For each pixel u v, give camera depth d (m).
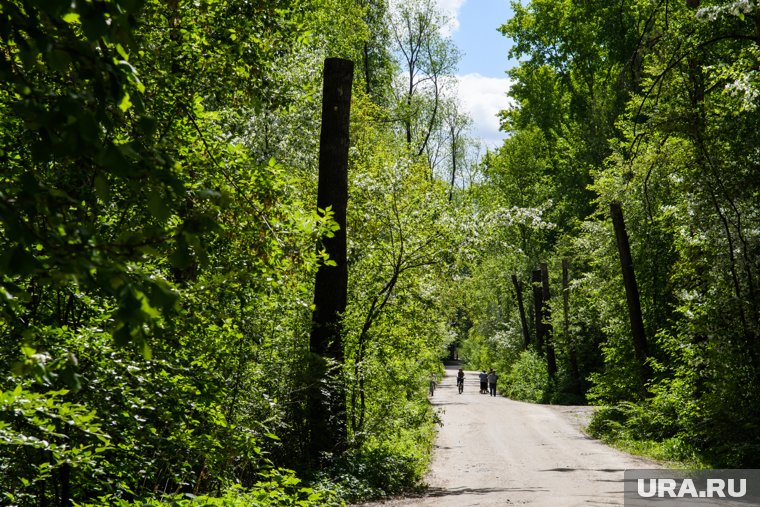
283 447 14.02
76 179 5.82
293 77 15.89
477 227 18.92
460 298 26.97
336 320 15.80
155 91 7.67
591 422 27.38
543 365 50.38
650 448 21.06
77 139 2.58
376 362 16.41
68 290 6.24
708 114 18.97
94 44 2.78
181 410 7.14
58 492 6.74
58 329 5.88
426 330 19.89
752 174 18.14
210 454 7.39
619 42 47.78
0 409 4.39
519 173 64.31
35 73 4.58
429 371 21.72
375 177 19.03
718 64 19.30
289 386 13.44
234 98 9.82
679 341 19.73
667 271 28.52
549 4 52.25
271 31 9.59
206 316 6.93
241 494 8.28
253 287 7.89
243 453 8.16
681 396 20.55
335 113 16.44
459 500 13.02
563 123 57.22
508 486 15.01
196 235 2.94
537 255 61.00
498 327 67.62
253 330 11.06
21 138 5.56
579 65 53.06
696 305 18.50
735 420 16.97
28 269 2.64
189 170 7.47
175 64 8.56
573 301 44.44
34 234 2.67
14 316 3.08
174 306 2.78
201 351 7.91
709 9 17.56
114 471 6.91
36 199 2.72
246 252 7.80
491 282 62.88
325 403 14.10
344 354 16.42
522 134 65.06
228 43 8.90
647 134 21.42
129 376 6.47
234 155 8.09
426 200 19.20
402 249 18.23
